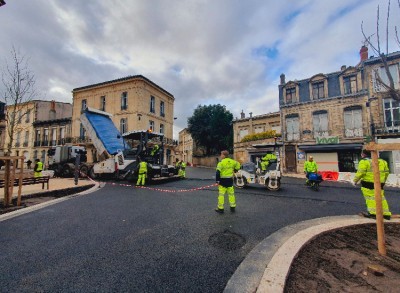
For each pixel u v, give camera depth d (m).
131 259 3.15
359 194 9.16
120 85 27.81
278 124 27.75
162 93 31.75
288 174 20.83
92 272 2.80
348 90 19.67
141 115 26.84
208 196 8.27
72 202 7.05
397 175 13.06
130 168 12.16
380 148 3.37
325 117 20.59
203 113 41.56
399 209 6.48
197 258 3.17
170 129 33.44
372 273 2.70
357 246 3.49
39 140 32.25
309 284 2.45
